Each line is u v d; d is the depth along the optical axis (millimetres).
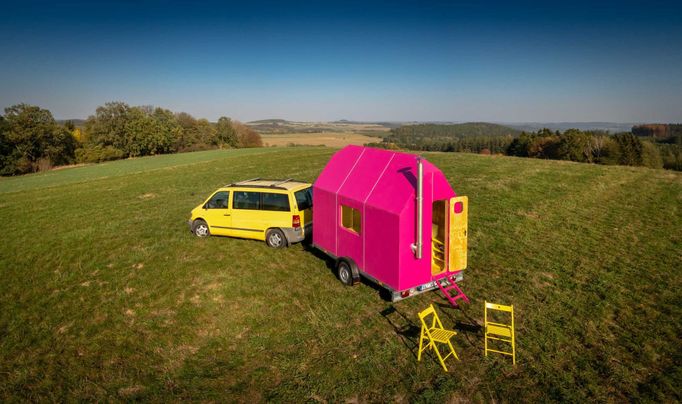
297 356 7367
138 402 6316
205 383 6742
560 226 14625
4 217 17641
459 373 6770
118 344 7824
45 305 9258
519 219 15352
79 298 9531
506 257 11922
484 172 25656
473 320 8492
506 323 8336
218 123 94375
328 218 10883
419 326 8250
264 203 12633
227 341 7953
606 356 7125
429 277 9047
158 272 10781
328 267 11195
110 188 26328
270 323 8492
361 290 9844
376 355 7281
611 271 10766
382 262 8984
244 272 10797
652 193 19641
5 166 64562
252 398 6371
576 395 6184
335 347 7590
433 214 10414
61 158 73562
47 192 26172
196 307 9086
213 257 11789
